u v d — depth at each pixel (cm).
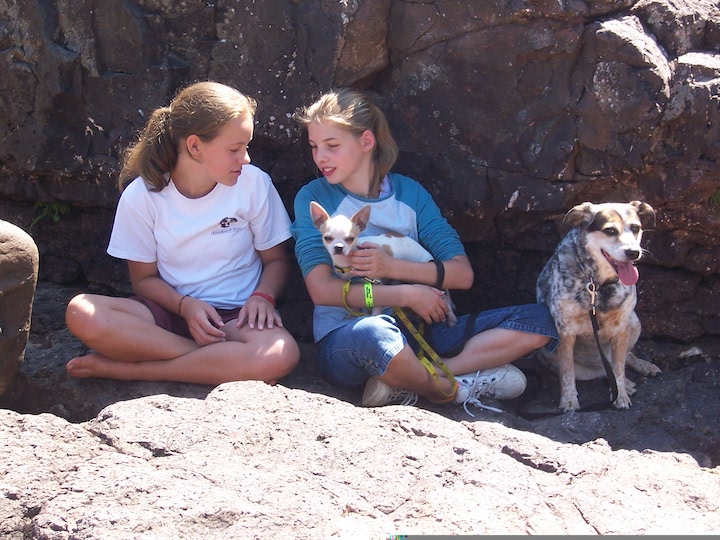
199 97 377
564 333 405
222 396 339
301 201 427
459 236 473
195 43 442
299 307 487
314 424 325
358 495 285
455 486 291
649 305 462
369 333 374
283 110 445
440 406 401
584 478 304
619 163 428
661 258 454
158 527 259
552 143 433
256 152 462
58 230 500
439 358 396
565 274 400
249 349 379
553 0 413
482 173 446
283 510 270
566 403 408
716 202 432
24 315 379
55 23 445
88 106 454
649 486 305
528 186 443
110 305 383
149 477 282
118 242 405
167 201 402
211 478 286
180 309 398
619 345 404
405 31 434
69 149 462
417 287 399
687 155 423
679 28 429
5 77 455
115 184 466
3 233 363
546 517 279
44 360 420
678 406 403
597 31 415
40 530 261
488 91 435
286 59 438
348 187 426
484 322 414
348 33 429
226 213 408
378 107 450
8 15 449
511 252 480
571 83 426
